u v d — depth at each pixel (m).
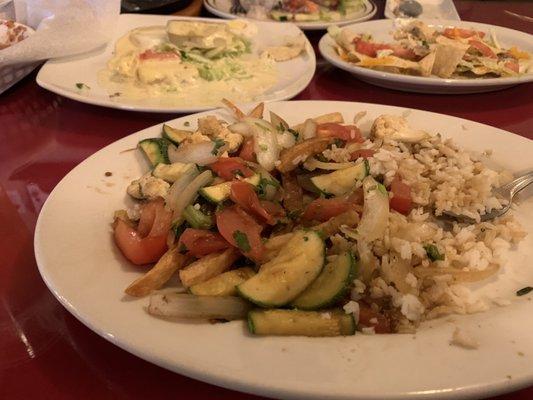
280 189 0.31
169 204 0.28
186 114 0.44
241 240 0.25
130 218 0.29
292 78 0.53
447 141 0.36
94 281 0.24
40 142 0.42
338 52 0.57
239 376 0.19
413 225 0.28
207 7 0.75
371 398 0.18
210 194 0.28
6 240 0.30
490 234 0.29
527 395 0.22
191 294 0.23
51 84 0.47
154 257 0.26
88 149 0.41
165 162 0.33
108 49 0.56
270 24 0.65
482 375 0.19
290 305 0.23
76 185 0.30
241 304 0.23
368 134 0.39
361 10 0.78
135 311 0.22
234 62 0.55
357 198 0.29
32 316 0.25
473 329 0.22
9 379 0.22
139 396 0.22
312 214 0.29
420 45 0.57
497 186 0.33
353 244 0.26
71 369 0.23
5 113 0.47
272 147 0.34
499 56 0.57
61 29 0.52
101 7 0.56
